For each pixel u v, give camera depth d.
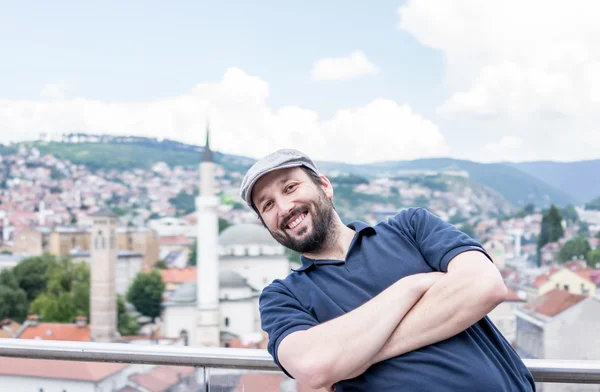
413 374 1.30
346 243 1.57
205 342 63.19
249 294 65.19
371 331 1.27
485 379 1.29
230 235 66.88
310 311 1.46
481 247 1.39
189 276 85.94
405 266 1.45
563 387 1.52
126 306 82.19
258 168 1.54
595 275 72.19
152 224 117.56
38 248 98.94
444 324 1.28
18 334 77.12
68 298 80.31
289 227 1.55
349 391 1.38
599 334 51.12
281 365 1.36
